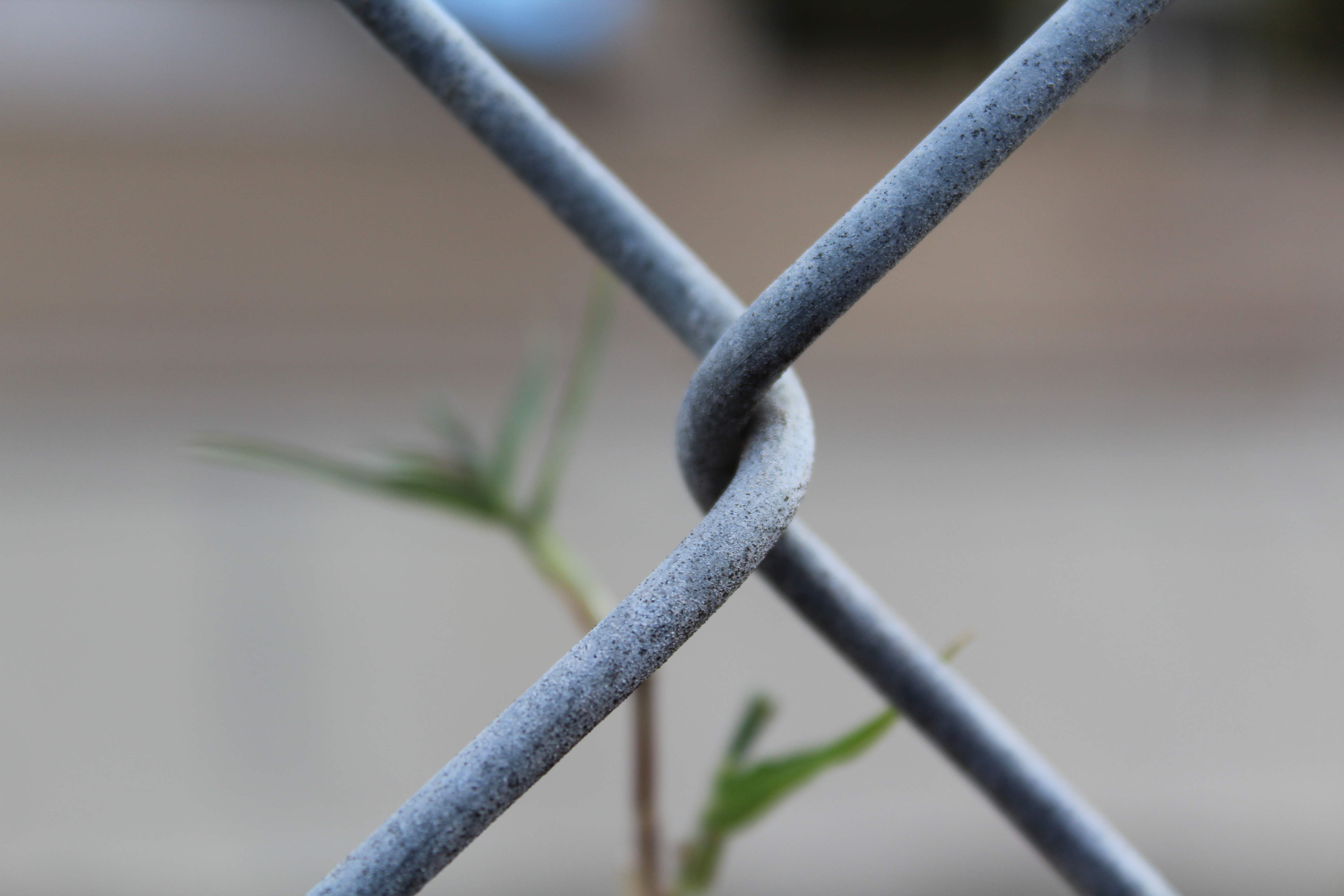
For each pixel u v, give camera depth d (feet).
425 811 0.50
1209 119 9.32
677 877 0.64
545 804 4.69
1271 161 9.02
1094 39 0.52
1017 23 9.35
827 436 7.86
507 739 0.50
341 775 4.78
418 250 8.25
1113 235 8.73
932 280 8.57
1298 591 5.98
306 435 7.24
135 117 8.00
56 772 4.69
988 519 6.72
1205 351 8.71
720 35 8.86
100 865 4.28
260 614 5.54
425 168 8.30
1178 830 4.52
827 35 9.34
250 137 8.16
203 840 4.45
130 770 4.75
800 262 0.52
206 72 8.14
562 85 8.33
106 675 5.18
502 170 8.75
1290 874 4.28
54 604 5.57
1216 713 5.18
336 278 8.20
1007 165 8.68
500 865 4.41
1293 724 5.09
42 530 6.10
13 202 7.72
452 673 5.36
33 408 7.47
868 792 4.81
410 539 6.26
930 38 9.46
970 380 8.57
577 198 0.59
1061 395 8.48
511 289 8.31
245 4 8.22
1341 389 8.40
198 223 8.02
